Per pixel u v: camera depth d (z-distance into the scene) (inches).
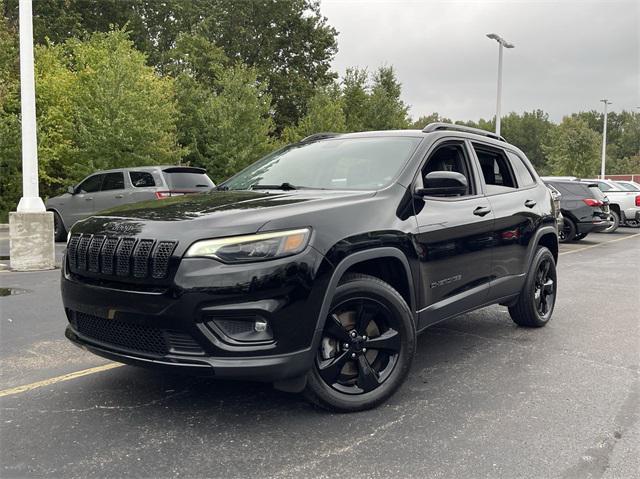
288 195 148.6
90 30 1339.8
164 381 161.6
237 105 913.5
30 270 372.5
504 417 137.9
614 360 185.3
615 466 114.2
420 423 134.0
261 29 1485.0
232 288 117.4
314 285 125.1
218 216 125.6
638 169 2908.5
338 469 111.9
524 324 226.7
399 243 146.2
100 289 128.7
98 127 735.1
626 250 557.3
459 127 197.0
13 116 729.0
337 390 136.9
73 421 134.0
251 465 113.2
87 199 521.3
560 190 634.2
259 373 119.9
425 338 213.0
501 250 194.4
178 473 109.9
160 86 879.1
